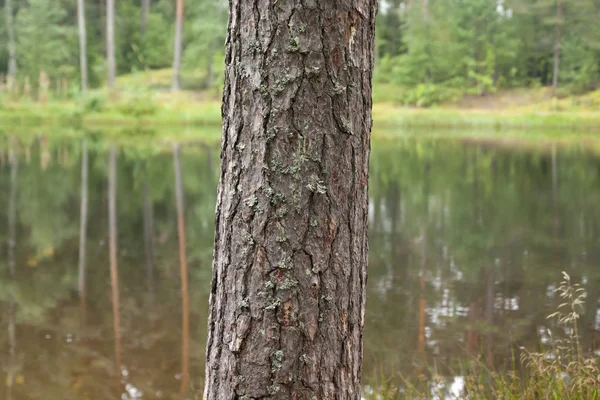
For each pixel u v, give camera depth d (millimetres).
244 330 1464
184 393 3730
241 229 1463
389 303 5293
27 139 24094
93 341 4488
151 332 4695
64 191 11555
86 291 5688
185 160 17203
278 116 1428
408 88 42938
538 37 44844
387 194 11234
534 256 6879
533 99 40969
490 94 42375
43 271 6352
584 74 41375
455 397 3514
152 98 38375
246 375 1472
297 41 1410
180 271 6379
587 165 15781
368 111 1516
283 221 1437
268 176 1438
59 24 48500
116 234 8070
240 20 1446
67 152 19000
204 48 41719
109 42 39250
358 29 1458
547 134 29406
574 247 7273
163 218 9148
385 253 7039
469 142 24391
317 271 1449
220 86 40938
